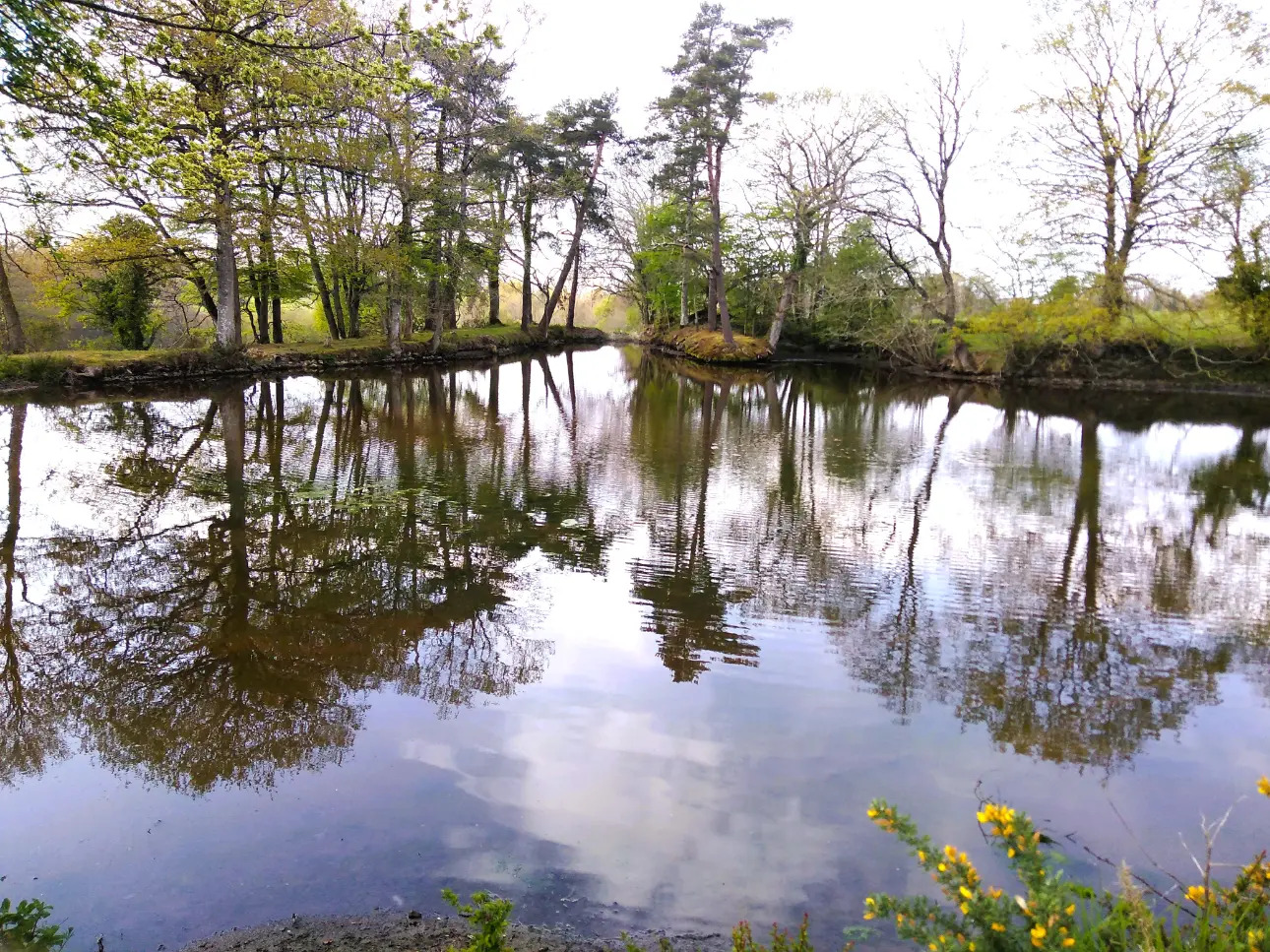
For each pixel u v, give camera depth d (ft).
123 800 13.35
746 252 136.36
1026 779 14.89
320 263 88.74
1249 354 85.81
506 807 13.33
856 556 29.17
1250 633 22.79
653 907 10.98
